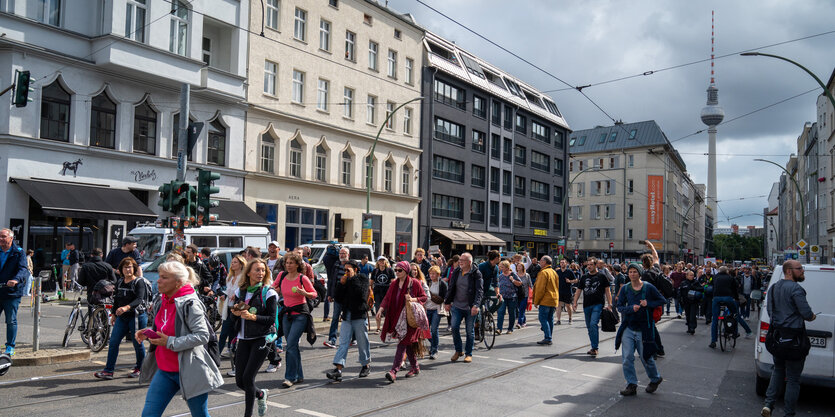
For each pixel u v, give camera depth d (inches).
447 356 462.3
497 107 2058.3
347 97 1402.6
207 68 1048.2
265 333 261.3
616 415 299.4
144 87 977.5
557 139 2507.4
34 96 840.3
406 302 363.3
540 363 439.8
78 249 894.4
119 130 946.1
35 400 290.7
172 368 197.8
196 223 551.5
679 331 708.7
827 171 2006.6
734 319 548.7
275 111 1200.2
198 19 1016.9
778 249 4537.4
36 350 391.9
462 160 1840.6
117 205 902.4
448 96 1790.1
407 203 1599.4
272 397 310.0
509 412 296.8
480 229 1943.9
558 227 2502.5
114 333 342.0
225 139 1120.2
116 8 896.9
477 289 432.5
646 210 2962.6
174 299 200.5
